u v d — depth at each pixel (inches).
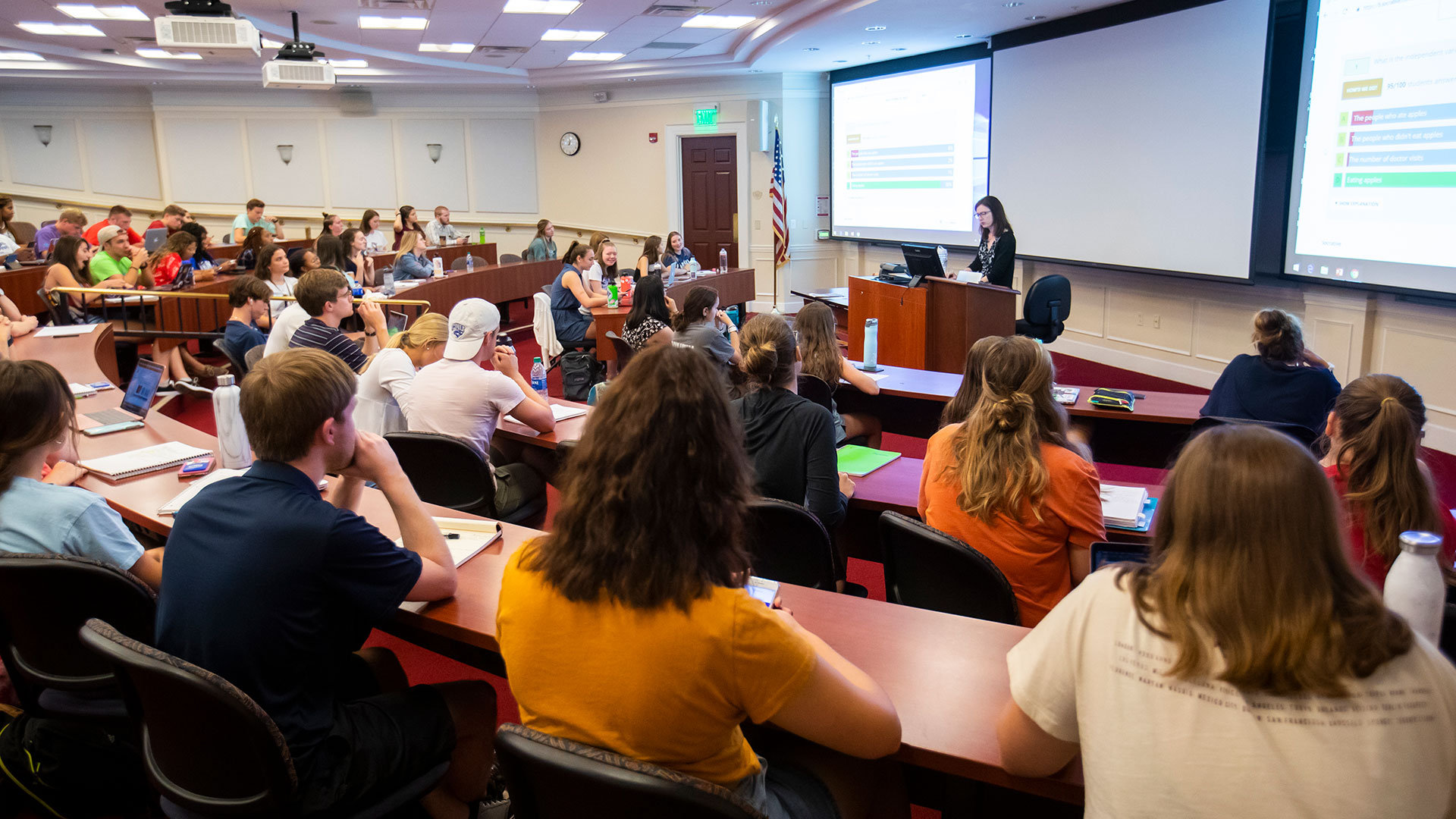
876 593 127.3
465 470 107.0
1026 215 303.6
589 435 43.0
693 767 42.9
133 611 67.0
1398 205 192.2
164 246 271.3
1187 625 35.7
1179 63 240.2
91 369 154.4
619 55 387.9
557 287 279.3
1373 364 207.2
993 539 76.6
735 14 300.4
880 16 268.8
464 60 400.8
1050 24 281.0
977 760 46.8
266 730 52.6
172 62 409.1
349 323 278.2
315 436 59.8
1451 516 70.9
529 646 43.4
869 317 281.6
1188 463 37.4
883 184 374.6
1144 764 36.2
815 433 92.4
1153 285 269.1
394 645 114.1
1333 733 33.4
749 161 414.0
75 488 71.6
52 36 340.8
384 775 60.4
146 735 58.8
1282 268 223.8
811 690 42.3
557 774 40.0
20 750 76.0
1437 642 47.9
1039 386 77.4
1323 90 207.5
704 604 40.9
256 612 55.6
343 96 463.2
